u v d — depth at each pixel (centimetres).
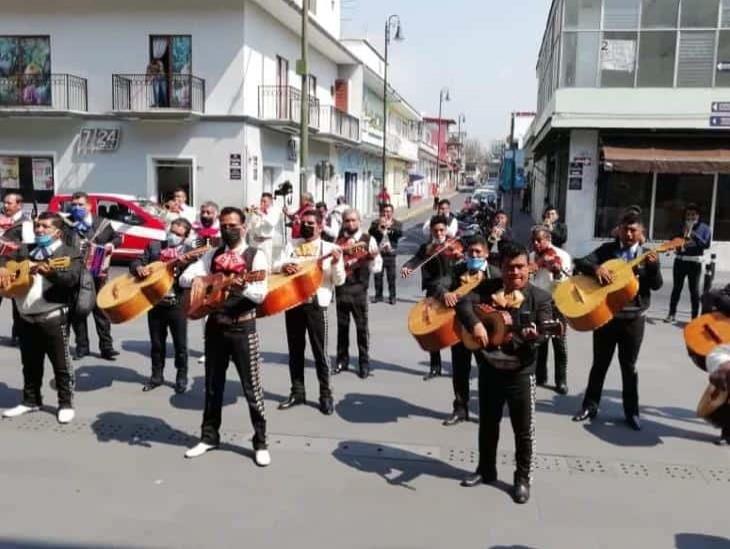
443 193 7812
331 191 3247
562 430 618
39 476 504
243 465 529
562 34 1823
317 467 529
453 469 530
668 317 1144
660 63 1791
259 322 1055
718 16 1753
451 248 704
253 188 2230
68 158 2216
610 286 574
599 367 634
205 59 2145
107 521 440
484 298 470
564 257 702
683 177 1819
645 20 1784
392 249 1259
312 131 2661
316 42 2798
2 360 816
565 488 501
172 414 641
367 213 4209
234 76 2145
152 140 2189
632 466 543
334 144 3206
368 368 775
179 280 546
